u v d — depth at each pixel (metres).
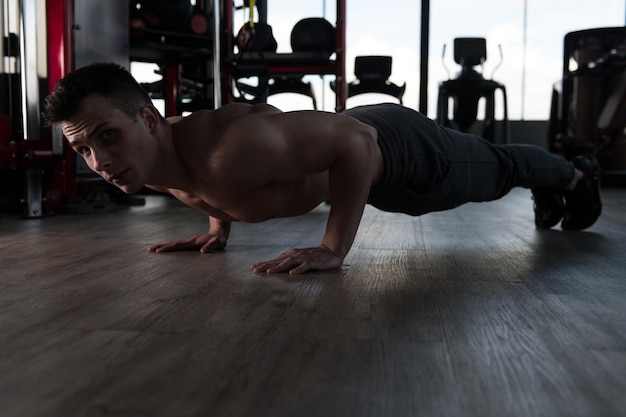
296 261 1.36
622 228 2.39
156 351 0.79
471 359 0.76
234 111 1.27
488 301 1.10
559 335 0.87
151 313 0.99
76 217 2.86
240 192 1.29
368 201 1.58
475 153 1.70
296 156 1.24
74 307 1.03
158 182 1.31
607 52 6.30
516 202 4.11
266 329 0.90
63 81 1.12
